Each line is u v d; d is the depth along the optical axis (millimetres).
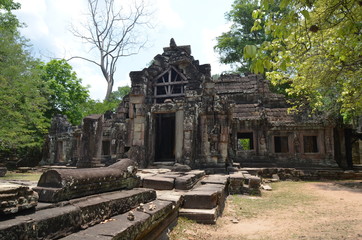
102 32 32719
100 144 15453
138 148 16047
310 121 21047
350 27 6066
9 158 25750
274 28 4984
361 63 9055
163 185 8742
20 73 17797
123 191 5508
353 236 5461
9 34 17234
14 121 17328
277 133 22000
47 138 26328
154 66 18531
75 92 30609
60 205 3637
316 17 7402
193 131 14984
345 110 13352
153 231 4922
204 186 8695
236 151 21406
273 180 17375
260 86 24562
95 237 3207
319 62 10250
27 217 2932
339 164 21828
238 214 7746
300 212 7957
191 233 5727
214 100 15148
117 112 22469
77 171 4383
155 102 18234
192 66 17766
